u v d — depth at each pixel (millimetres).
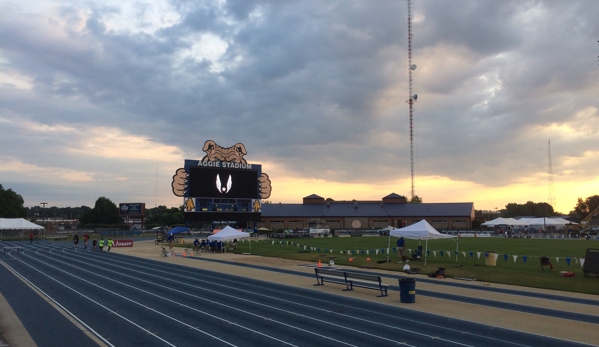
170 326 15312
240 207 78812
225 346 12922
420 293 22766
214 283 26500
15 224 62281
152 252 54812
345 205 116438
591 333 14547
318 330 14828
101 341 13430
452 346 13008
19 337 13852
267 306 19094
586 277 26656
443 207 112250
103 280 27750
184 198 74625
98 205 143875
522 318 16844
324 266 36344
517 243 61906
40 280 27641
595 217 94125
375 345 13070
